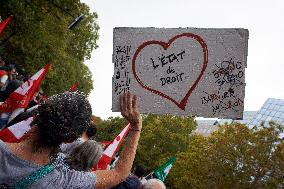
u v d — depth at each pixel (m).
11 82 9.09
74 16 25.31
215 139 47.59
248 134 46.00
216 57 4.01
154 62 4.05
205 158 48.31
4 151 2.40
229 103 4.00
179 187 54.00
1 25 6.77
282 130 45.56
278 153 44.38
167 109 4.04
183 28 4.02
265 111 109.88
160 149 62.94
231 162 46.66
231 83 3.99
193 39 4.02
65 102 2.48
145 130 64.31
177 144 63.34
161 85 4.05
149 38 4.05
